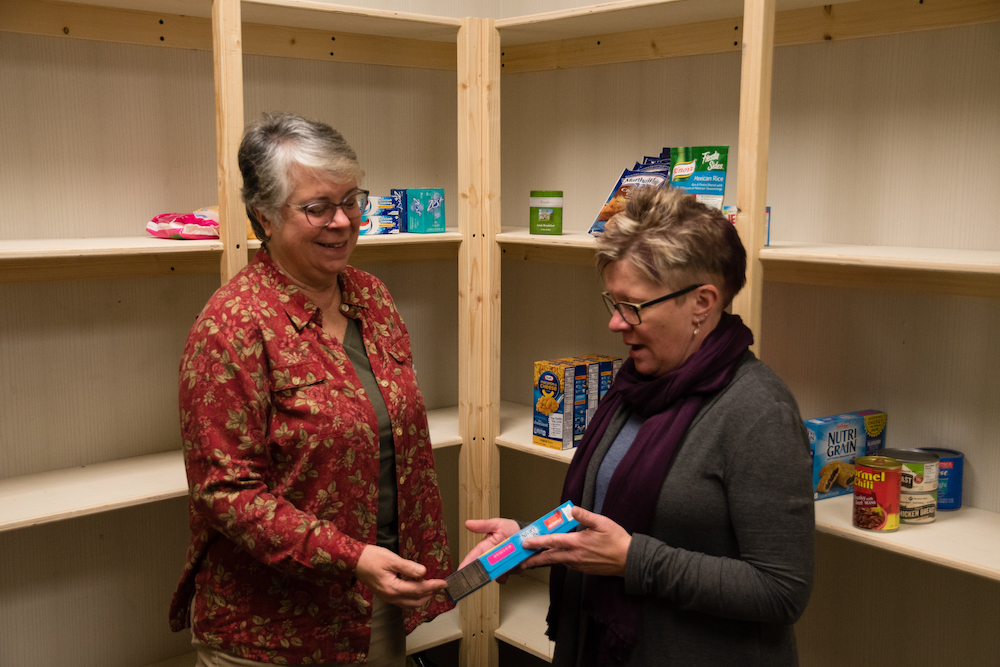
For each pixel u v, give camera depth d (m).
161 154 2.25
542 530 1.41
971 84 1.78
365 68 2.60
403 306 2.80
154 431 2.35
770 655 1.32
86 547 2.28
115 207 2.20
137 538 2.36
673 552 1.28
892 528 1.65
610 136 2.56
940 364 1.87
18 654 2.22
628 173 2.19
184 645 2.47
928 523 1.70
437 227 2.37
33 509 1.88
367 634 1.62
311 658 1.57
